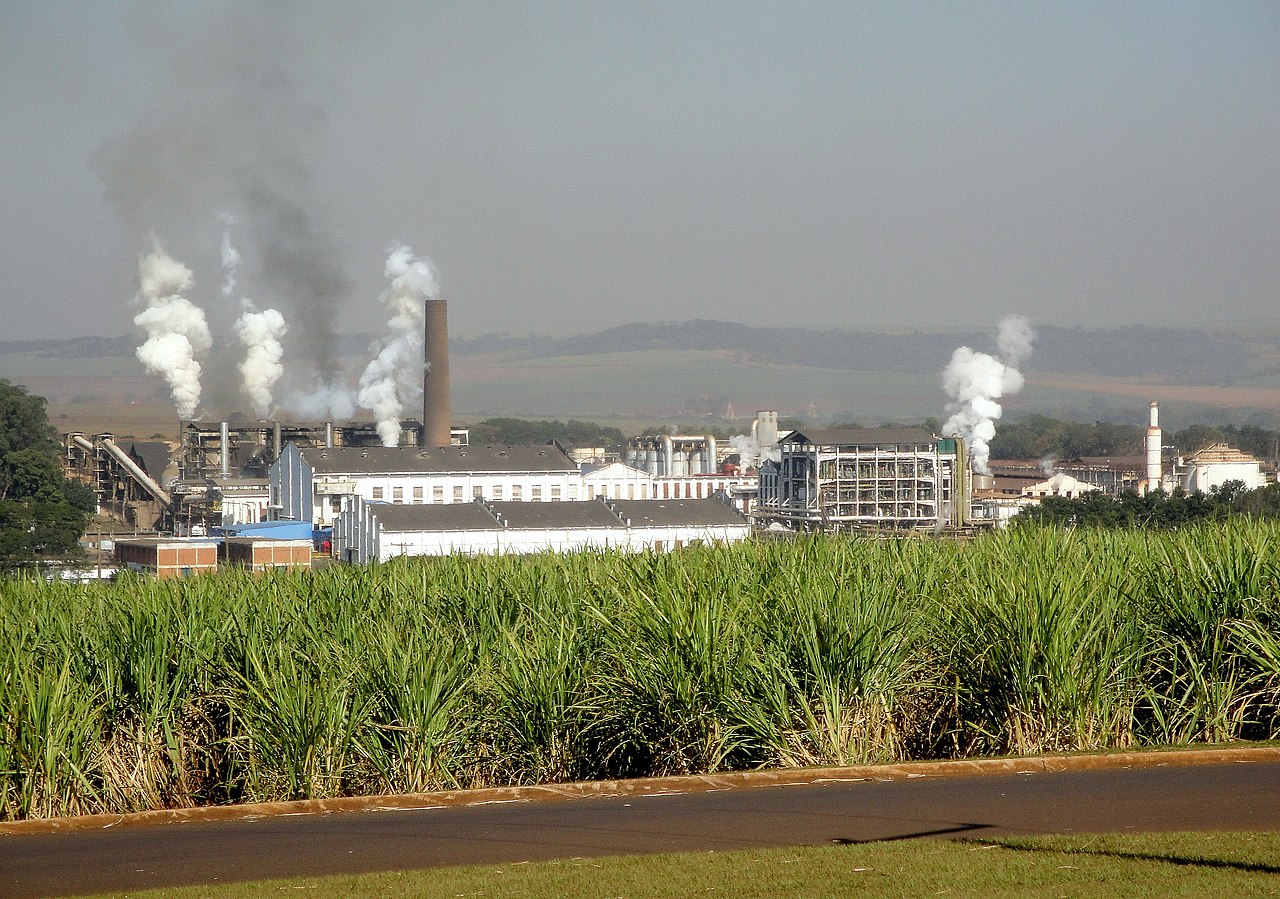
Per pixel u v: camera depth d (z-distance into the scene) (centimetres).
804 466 18138
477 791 2384
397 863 1902
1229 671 2866
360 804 2358
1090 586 3019
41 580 3959
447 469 19962
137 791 2600
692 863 1823
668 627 2755
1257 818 2016
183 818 2314
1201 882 1658
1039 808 2123
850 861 1808
